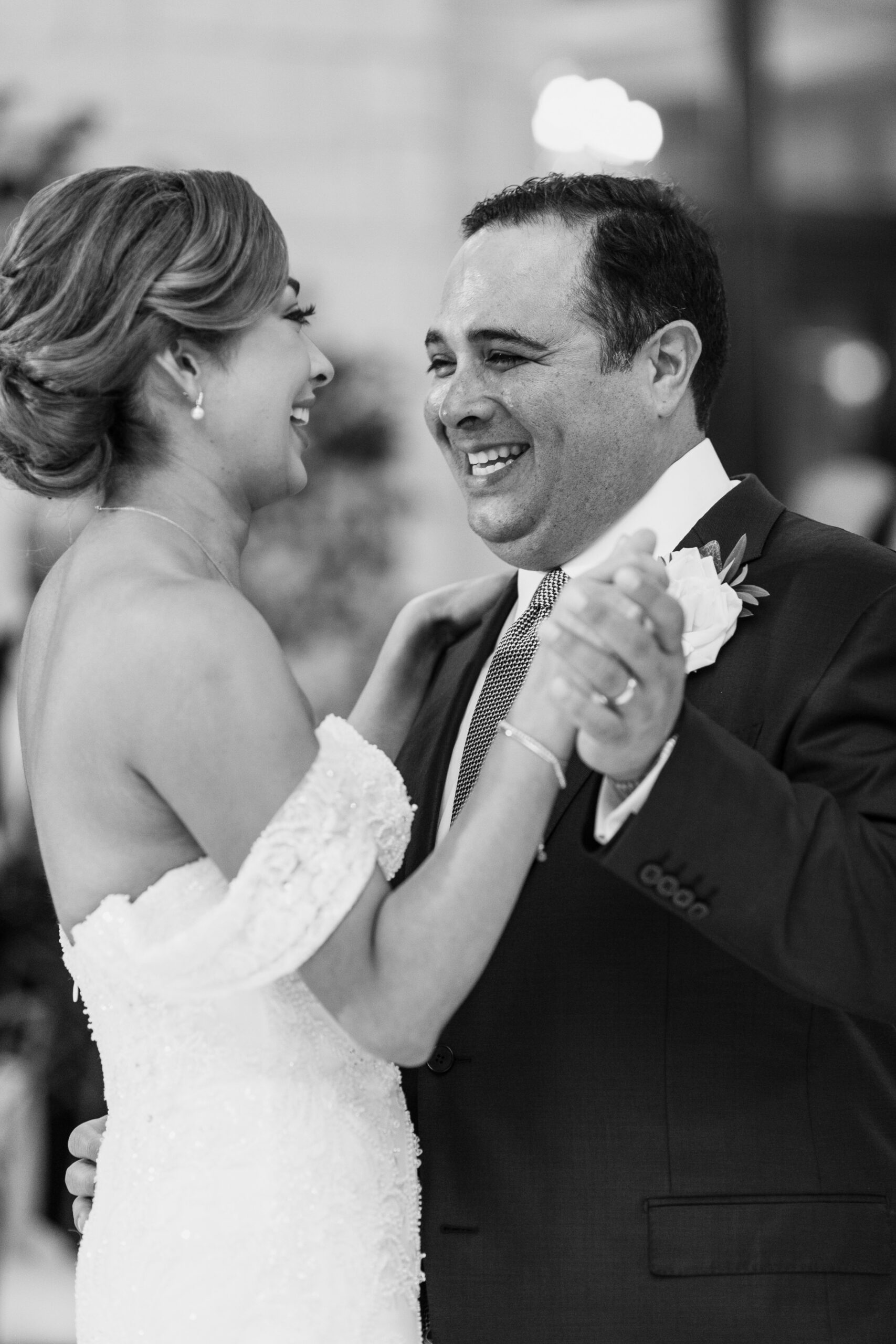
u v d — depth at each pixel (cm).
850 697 192
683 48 573
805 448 580
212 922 162
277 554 543
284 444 189
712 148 576
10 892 500
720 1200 190
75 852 177
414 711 251
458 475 228
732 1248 188
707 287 226
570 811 204
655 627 159
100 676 169
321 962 165
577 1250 192
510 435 220
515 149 562
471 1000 204
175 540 180
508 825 167
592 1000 198
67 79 543
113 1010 180
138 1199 176
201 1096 176
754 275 577
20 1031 493
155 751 165
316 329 552
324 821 164
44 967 496
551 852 204
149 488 184
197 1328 171
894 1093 200
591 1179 194
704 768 170
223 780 163
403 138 555
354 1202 179
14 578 514
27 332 175
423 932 163
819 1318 187
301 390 193
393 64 556
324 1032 181
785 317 579
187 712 163
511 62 565
